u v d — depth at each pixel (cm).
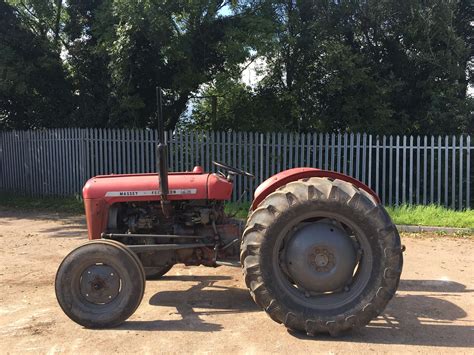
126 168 1195
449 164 1046
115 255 449
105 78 1354
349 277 436
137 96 1225
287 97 1349
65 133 1271
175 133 1145
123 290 452
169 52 1176
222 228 519
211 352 400
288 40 1248
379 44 1332
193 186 507
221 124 1405
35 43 1335
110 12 1215
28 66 1308
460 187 1016
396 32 1300
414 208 1007
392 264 419
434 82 1286
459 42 1259
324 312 423
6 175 1409
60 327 457
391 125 1260
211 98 1440
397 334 436
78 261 450
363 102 1261
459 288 578
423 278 619
